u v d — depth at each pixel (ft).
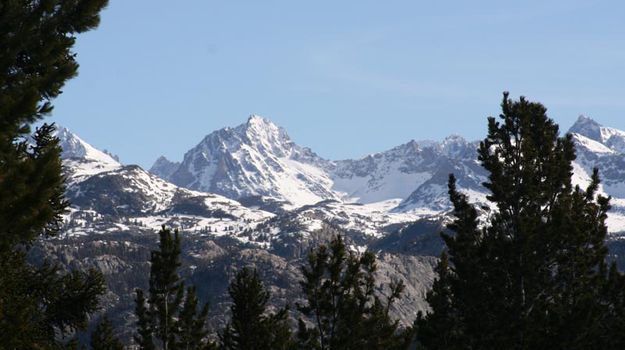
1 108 93.50
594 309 190.29
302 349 219.41
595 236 218.79
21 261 126.52
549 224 214.28
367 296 219.61
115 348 214.28
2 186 86.48
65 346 132.77
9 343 98.99
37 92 95.04
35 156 120.47
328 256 218.18
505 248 214.28
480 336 211.41
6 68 107.14
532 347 192.44
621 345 195.11
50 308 133.80
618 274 211.20
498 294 215.31
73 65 111.55
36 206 88.84
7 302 108.78
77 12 114.11
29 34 109.09
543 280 216.33
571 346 187.93
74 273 137.28
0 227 88.53
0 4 108.78
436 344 222.69
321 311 217.97
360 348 215.31
